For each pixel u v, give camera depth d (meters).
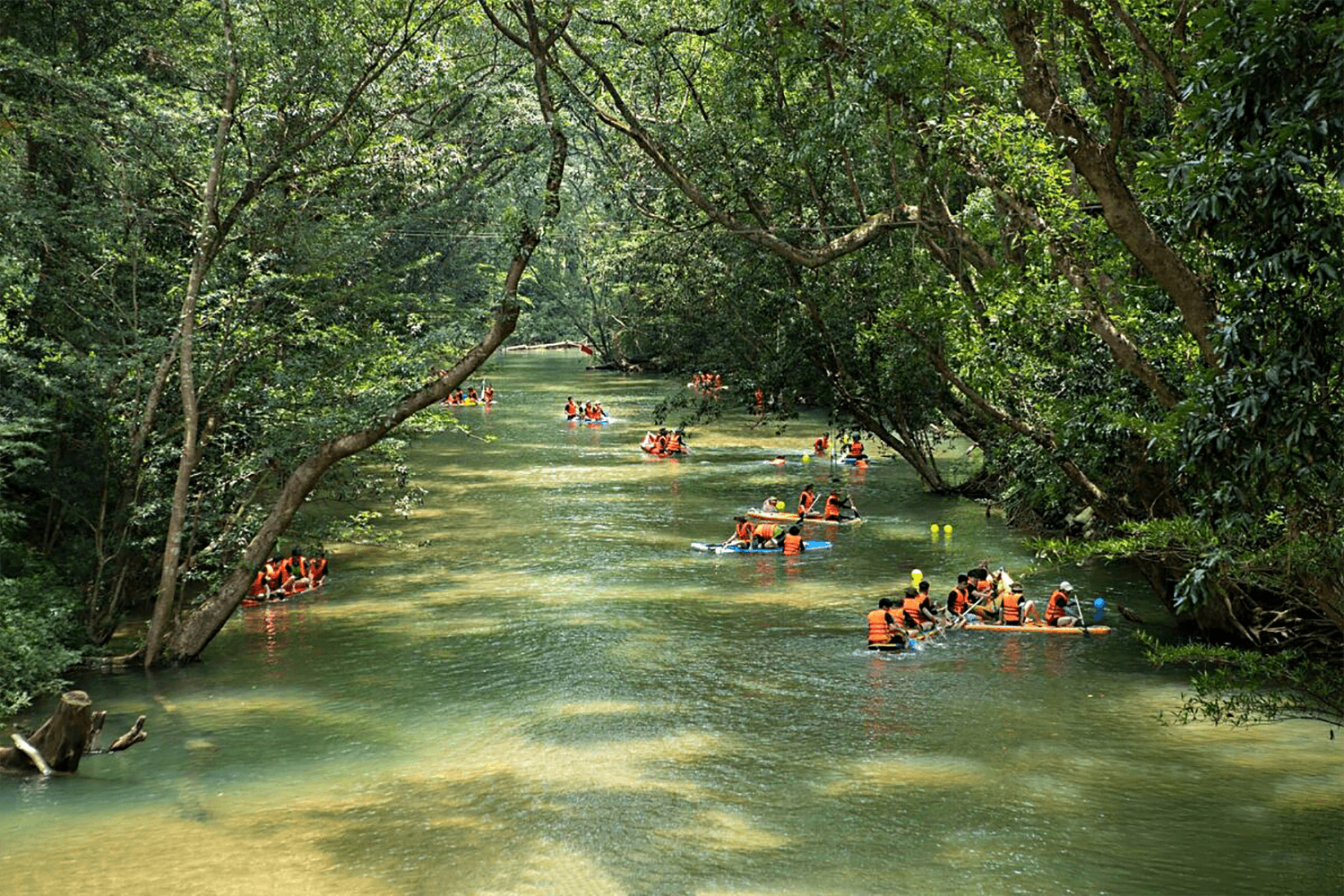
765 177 29.05
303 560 26.64
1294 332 8.52
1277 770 15.46
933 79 19.33
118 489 21.73
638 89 30.97
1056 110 10.88
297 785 15.03
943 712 17.88
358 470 24.42
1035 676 19.84
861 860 12.64
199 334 21.09
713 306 36.69
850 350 33.84
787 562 28.84
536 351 120.00
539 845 13.08
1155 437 10.74
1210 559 9.78
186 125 21.33
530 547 30.86
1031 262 17.70
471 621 23.48
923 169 22.12
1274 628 19.69
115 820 13.86
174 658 20.56
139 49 24.27
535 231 21.30
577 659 20.77
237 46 21.20
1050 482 21.09
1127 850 12.89
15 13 23.44
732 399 38.56
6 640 17.25
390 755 16.11
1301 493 9.07
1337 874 12.23
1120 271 15.67
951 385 24.78
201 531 22.27
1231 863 12.56
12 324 20.95
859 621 23.38
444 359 22.73
